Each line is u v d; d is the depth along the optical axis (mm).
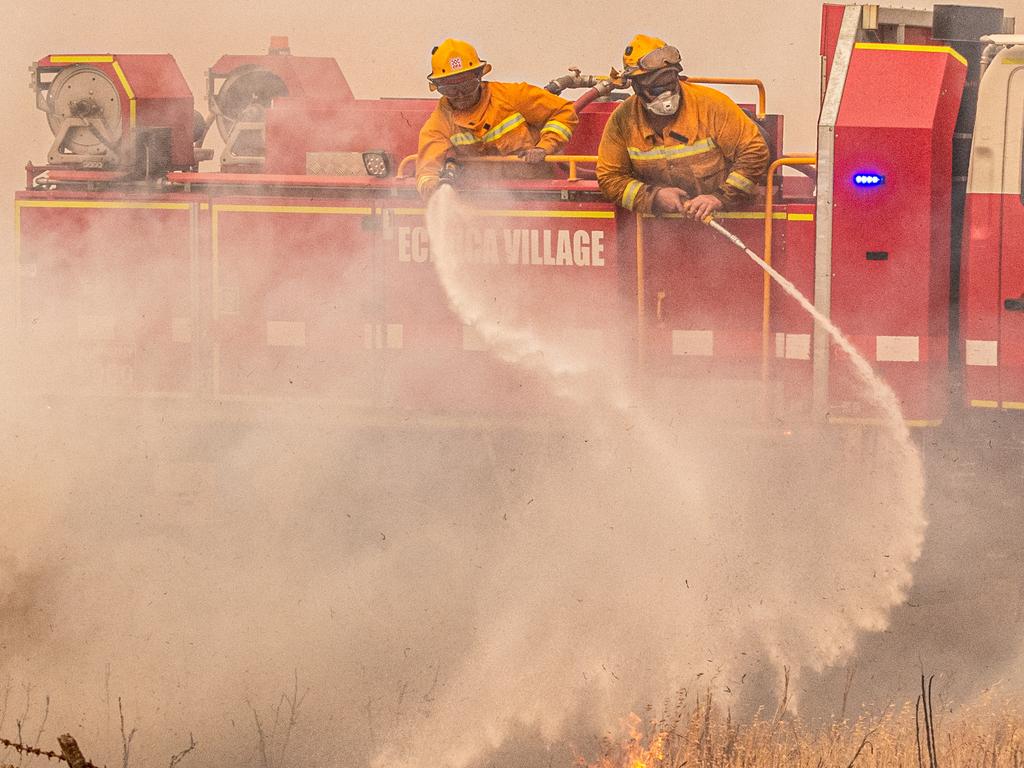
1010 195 14664
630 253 15484
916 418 14695
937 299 14742
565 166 16531
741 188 14844
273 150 17234
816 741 12195
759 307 15203
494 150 15930
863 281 14672
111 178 17047
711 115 14805
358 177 16250
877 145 14508
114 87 17438
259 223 16562
